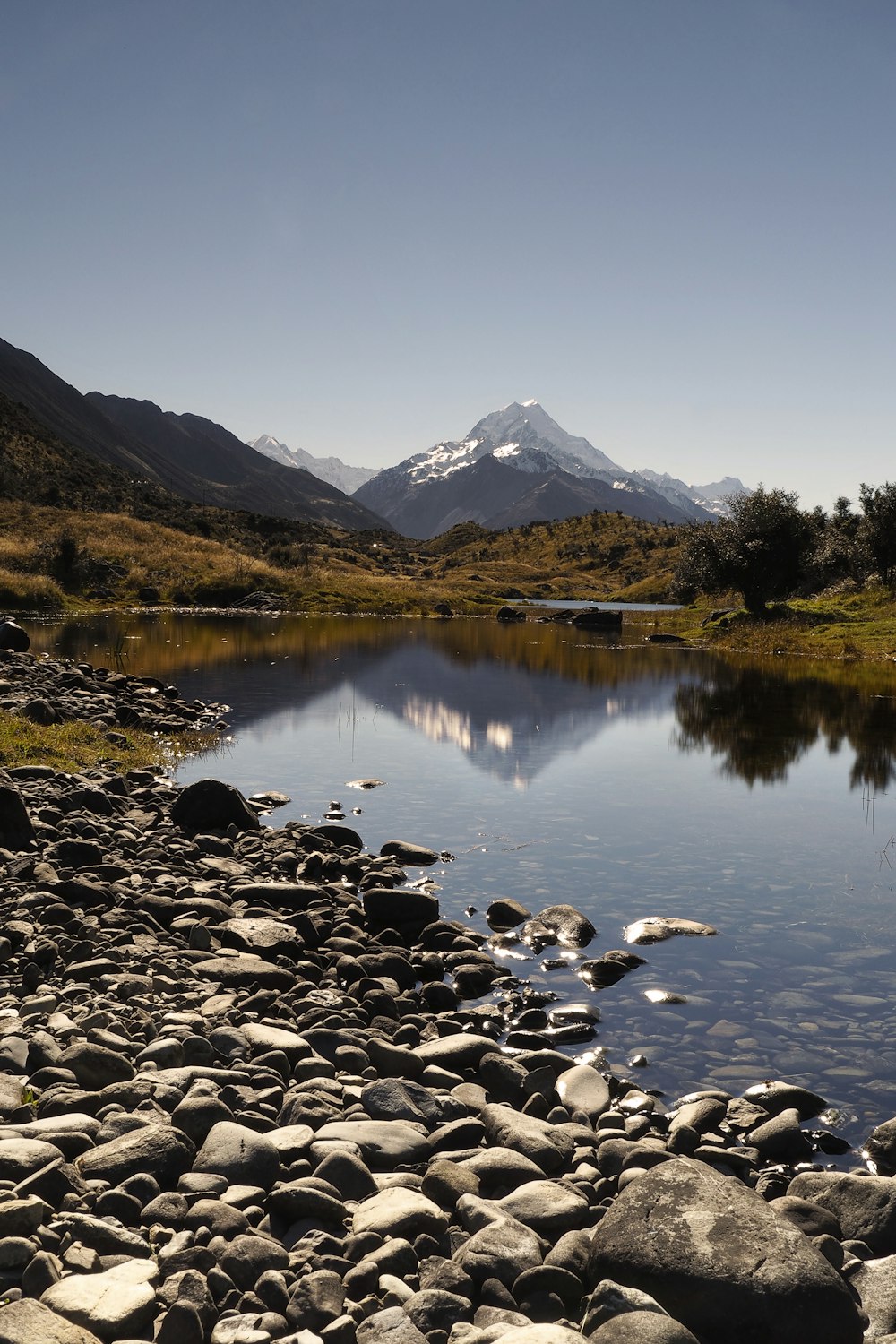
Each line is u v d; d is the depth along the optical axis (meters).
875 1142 7.29
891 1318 5.09
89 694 28.30
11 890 11.38
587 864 14.97
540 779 21.03
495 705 31.59
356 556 151.88
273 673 39.62
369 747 24.17
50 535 100.88
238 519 164.38
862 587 79.38
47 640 51.03
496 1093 7.96
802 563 67.44
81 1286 4.68
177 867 13.23
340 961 10.50
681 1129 7.20
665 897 13.49
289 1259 5.16
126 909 11.24
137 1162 5.84
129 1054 7.44
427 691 34.94
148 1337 4.54
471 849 15.71
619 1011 9.89
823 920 12.57
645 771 21.95
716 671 43.22
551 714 29.88
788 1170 7.04
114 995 8.73
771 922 12.51
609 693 35.16
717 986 10.49
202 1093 6.77
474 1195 5.90
